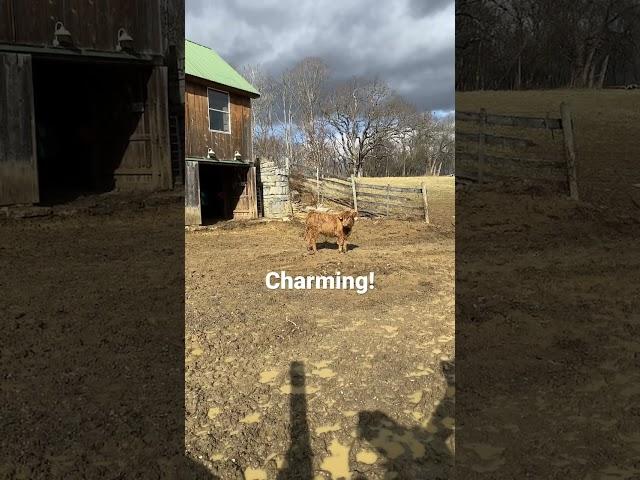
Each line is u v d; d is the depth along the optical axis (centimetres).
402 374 279
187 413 247
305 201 1572
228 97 1204
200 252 720
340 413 243
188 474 203
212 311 404
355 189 1463
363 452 212
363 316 385
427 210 1180
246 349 324
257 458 211
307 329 360
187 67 1084
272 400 258
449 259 640
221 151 1180
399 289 472
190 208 1077
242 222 1183
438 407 243
